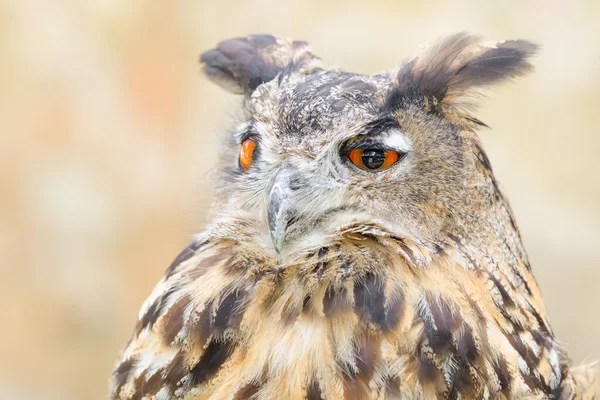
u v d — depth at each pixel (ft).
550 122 13.60
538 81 13.67
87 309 13.55
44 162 13.76
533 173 13.47
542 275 13.16
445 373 10.68
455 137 10.83
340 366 10.68
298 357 10.69
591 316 13.00
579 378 10.97
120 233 13.69
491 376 10.71
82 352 13.48
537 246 13.23
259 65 11.03
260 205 10.86
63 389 13.35
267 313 10.74
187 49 14.12
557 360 10.86
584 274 13.08
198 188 11.10
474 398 10.69
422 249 10.77
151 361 10.78
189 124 13.87
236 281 10.78
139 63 14.02
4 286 13.46
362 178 10.82
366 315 10.71
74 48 13.99
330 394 10.67
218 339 10.74
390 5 14.43
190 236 11.05
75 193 13.70
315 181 10.83
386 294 10.73
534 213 13.30
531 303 10.87
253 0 14.85
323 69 10.99
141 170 13.80
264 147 10.88
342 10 14.47
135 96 13.99
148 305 10.87
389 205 10.81
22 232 13.61
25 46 13.92
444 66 10.85
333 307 10.73
